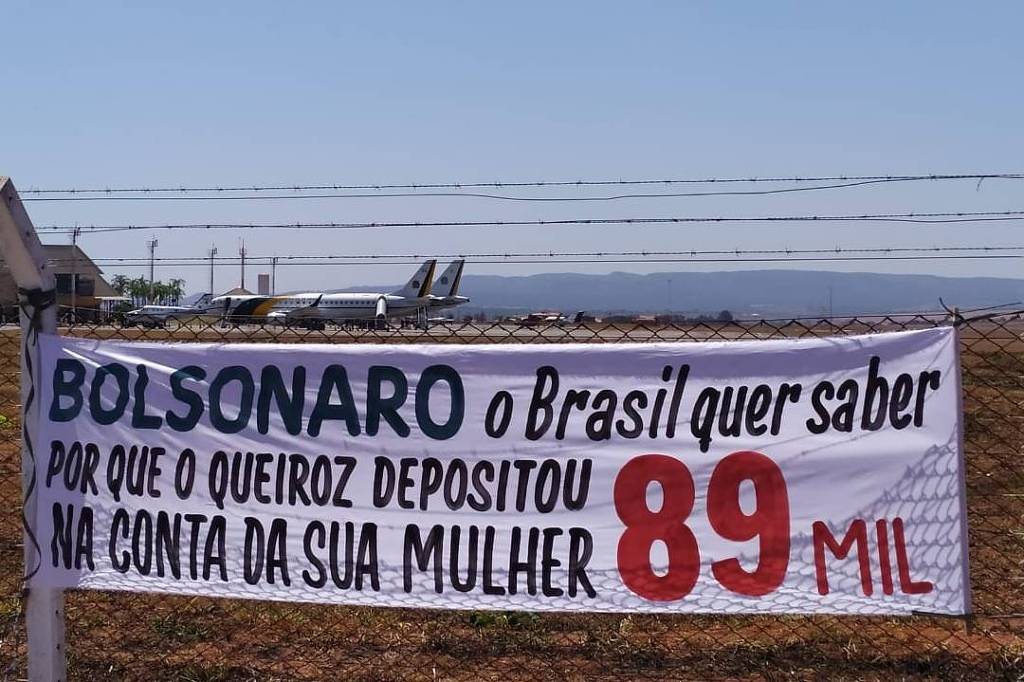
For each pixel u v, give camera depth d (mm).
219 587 4254
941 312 4102
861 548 3902
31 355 4379
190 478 4293
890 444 3900
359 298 72125
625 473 4031
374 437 4180
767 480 3961
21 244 4211
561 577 4051
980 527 6840
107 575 4312
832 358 3941
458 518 4113
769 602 3939
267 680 4574
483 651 4863
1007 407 8602
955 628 4965
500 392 4102
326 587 4191
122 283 93500
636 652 4777
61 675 4406
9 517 7266
